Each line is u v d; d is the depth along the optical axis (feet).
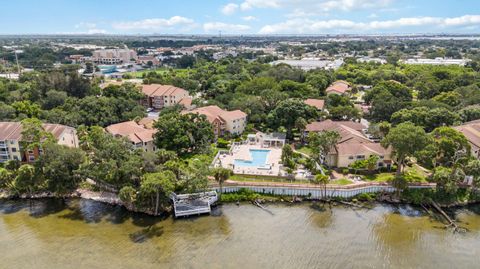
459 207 222.89
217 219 209.15
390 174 251.60
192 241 186.09
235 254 174.70
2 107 343.87
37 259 170.91
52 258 171.63
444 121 334.65
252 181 241.96
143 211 214.90
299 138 341.62
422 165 266.77
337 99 432.66
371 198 229.04
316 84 510.99
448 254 176.35
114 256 172.96
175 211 208.33
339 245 182.91
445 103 407.64
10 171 244.22
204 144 299.58
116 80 638.12
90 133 294.66
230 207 223.92
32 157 272.92
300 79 570.05
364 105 467.11
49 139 259.80
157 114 431.02
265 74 576.61
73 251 177.17
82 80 461.37
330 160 266.98
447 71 577.43
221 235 191.72
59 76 449.48
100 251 177.17
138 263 167.53
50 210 219.00
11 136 269.03
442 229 198.70
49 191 237.25
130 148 252.21
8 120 333.42
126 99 416.05
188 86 544.62
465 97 426.10
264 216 212.84
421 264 168.66
